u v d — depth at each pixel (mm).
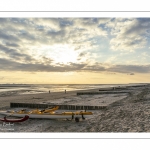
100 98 29156
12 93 47781
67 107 19766
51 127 13141
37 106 21875
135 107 15375
